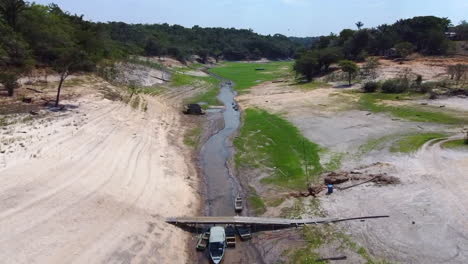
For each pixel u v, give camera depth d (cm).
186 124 5847
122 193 2980
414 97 6638
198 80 11069
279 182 3550
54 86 6053
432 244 2419
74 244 2248
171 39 19838
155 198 3084
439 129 4734
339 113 5897
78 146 3694
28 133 3769
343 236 2575
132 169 3512
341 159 3906
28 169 2945
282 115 6003
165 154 4241
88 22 9512
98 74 7519
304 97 7519
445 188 3088
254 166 4016
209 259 2478
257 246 2591
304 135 4806
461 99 6284
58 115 4556
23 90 5509
